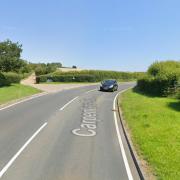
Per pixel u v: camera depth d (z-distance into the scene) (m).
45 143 15.47
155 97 37.44
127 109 27.17
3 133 17.44
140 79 49.75
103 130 19.20
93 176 11.09
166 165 11.79
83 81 72.50
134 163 12.67
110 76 81.31
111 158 13.30
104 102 33.88
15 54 45.88
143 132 17.66
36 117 22.94
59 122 21.31
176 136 16.73
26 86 48.12
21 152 13.74
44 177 10.81
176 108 27.36
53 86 53.88
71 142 15.85
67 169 11.72
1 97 33.88
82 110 27.48
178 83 37.28
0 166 11.83
